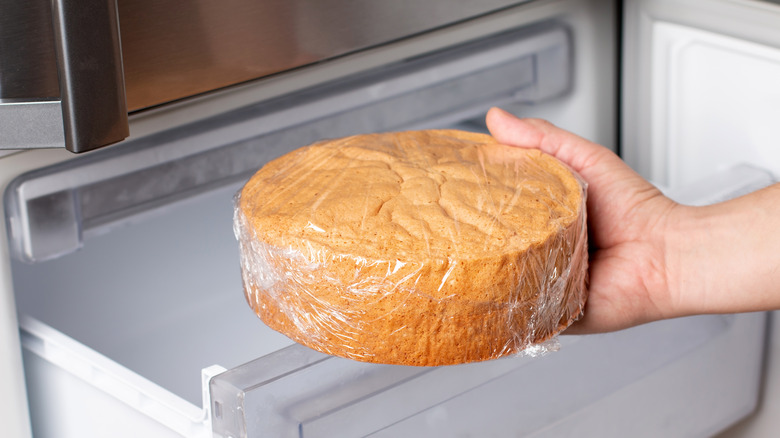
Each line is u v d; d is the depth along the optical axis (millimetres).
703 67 825
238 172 704
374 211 515
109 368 585
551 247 507
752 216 649
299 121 712
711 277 645
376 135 648
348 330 501
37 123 502
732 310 654
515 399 592
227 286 829
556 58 846
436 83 778
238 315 781
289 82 673
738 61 792
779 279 630
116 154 632
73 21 474
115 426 605
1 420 622
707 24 794
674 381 687
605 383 645
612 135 916
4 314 602
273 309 529
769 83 771
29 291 844
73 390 632
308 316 508
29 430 638
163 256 882
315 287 495
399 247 485
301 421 496
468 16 741
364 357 509
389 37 689
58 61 483
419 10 701
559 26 835
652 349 677
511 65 822
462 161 590
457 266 478
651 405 679
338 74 695
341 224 502
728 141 827
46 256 624
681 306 657
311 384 504
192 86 599
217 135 672
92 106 495
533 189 553
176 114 628
